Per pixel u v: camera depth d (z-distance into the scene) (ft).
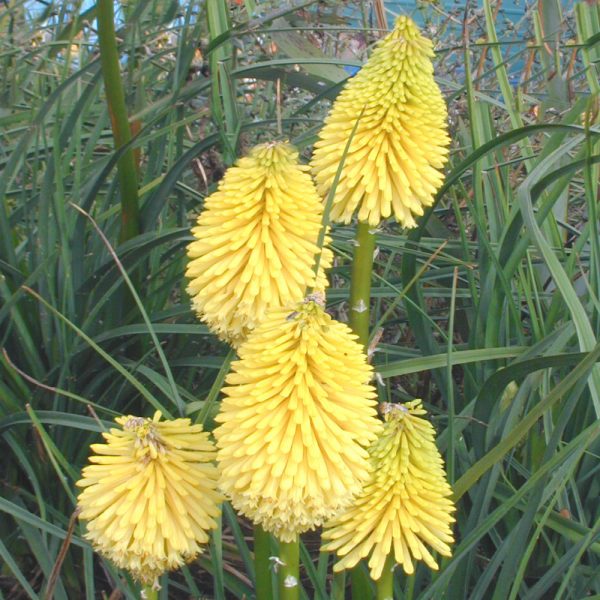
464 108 4.12
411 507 1.65
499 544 2.45
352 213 2.01
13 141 3.84
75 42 3.64
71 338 2.89
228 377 1.54
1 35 4.28
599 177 3.27
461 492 1.85
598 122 2.96
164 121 3.47
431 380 3.41
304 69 3.67
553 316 2.82
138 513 1.53
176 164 2.97
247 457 1.50
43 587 2.52
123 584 2.15
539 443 2.56
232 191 1.83
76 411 2.94
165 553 1.59
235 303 1.80
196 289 1.86
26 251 3.29
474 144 2.76
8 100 3.84
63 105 3.74
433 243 3.30
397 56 1.99
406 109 2.00
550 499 2.44
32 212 3.27
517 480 2.70
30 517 2.22
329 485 1.48
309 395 1.50
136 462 1.58
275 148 1.85
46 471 2.85
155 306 3.18
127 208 2.97
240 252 1.81
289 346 1.52
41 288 2.96
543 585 2.12
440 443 2.56
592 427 1.83
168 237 2.74
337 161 2.04
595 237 2.47
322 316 1.54
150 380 2.97
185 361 2.96
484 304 2.77
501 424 2.56
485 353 2.50
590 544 2.09
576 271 3.27
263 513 1.51
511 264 2.65
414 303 2.78
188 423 1.65
